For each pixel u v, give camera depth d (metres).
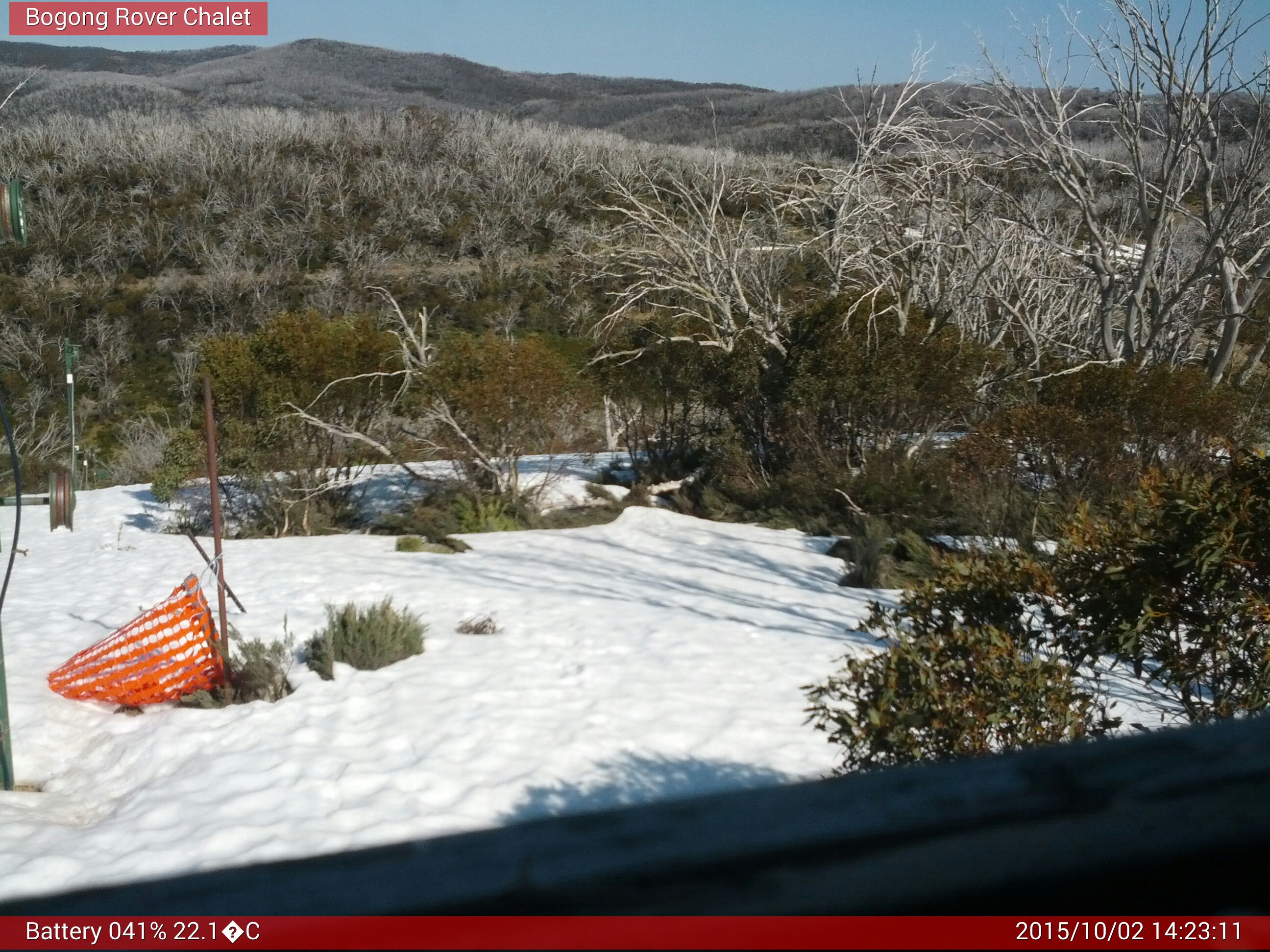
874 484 13.56
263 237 44.31
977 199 17.16
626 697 6.88
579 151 49.94
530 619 8.87
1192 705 4.91
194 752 6.22
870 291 15.15
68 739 6.68
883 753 4.55
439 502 14.55
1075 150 15.77
